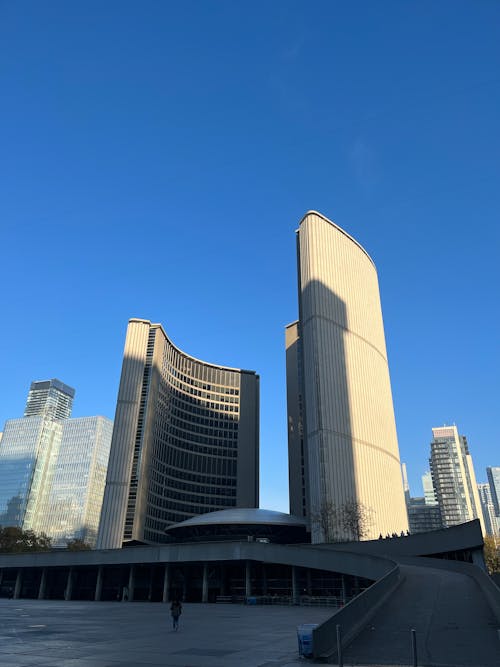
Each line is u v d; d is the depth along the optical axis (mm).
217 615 31062
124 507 97500
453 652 13008
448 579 29125
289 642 16828
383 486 90312
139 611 36688
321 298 94500
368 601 18641
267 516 94125
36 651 14859
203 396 144875
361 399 94062
